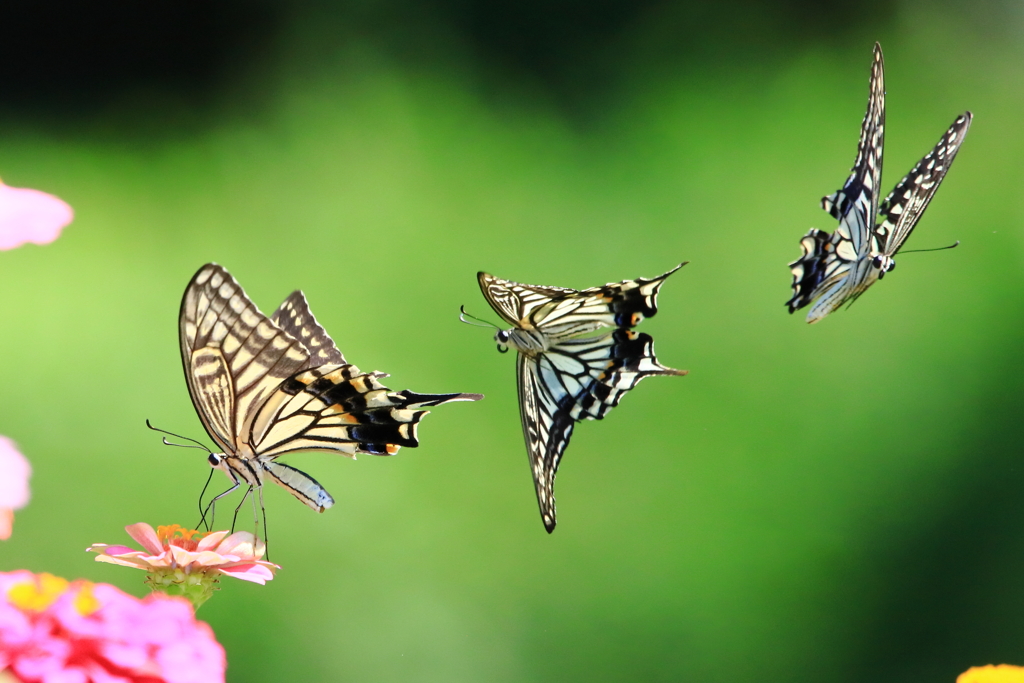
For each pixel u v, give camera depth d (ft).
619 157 11.46
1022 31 12.89
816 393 8.70
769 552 7.58
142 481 7.13
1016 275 9.80
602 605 7.20
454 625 6.82
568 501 7.80
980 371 8.89
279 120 11.56
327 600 6.80
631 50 12.73
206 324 5.45
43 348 7.97
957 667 7.14
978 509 8.02
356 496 7.39
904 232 5.57
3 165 10.66
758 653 7.10
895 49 12.70
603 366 5.56
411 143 11.16
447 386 8.44
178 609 5.18
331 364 5.53
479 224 10.18
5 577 5.17
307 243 9.78
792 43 12.74
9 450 5.21
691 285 9.75
